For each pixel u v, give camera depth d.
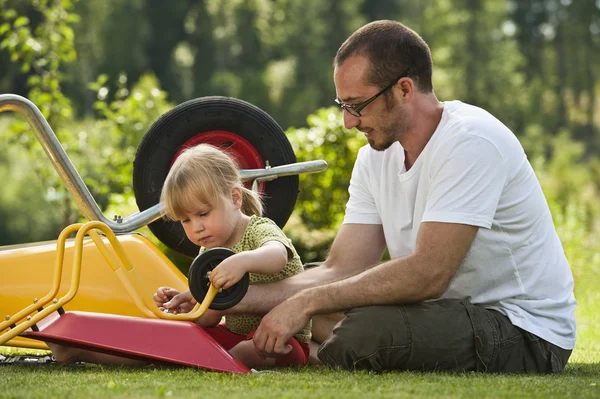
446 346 4.20
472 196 4.25
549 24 62.16
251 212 4.78
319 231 11.16
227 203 4.46
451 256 4.23
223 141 5.56
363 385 3.68
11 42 14.39
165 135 5.42
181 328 4.11
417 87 4.45
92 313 4.11
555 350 4.41
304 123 48.66
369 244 4.85
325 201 12.00
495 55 54.38
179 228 5.41
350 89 4.44
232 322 4.68
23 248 4.80
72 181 4.94
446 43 54.25
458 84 52.94
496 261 4.36
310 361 4.74
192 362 4.07
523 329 4.32
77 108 42.22
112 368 4.24
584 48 61.09
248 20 52.03
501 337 4.27
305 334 4.62
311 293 4.24
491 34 55.25
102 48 45.91
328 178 12.01
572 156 47.72
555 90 59.38
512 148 4.39
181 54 51.06
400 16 56.09
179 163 4.47
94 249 4.78
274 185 5.54
